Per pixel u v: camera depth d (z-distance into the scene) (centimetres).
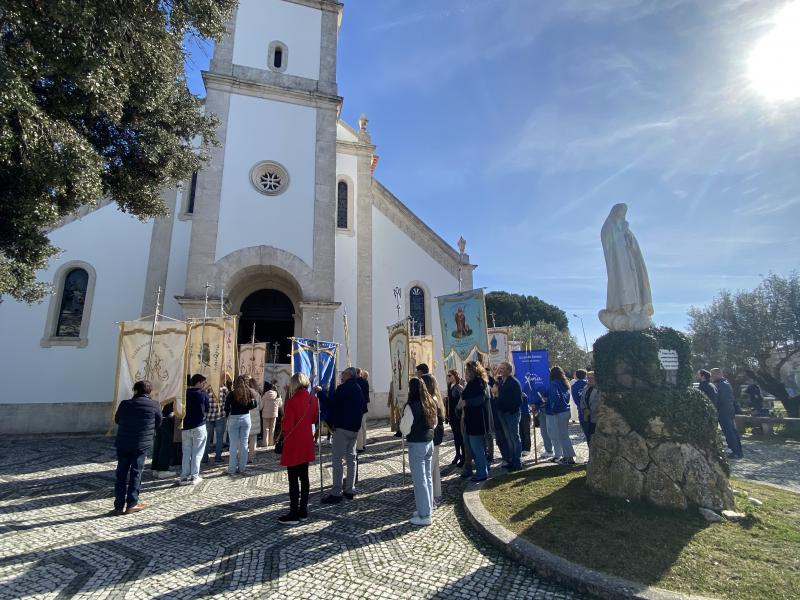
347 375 650
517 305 4488
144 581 363
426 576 365
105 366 1282
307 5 1642
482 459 644
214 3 754
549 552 381
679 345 549
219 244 1333
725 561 354
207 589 349
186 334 850
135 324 865
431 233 1708
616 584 324
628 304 570
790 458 875
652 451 492
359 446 939
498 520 463
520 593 336
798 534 400
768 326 1800
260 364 1184
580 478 592
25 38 483
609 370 552
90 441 1110
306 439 521
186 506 573
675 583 324
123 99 630
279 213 1413
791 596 302
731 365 2033
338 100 1555
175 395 820
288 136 1484
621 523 434
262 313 1566
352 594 339
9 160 490
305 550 424
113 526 497
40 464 835
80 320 1304
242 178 1403
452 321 934
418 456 502
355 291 1569
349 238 1611
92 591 346
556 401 768
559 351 3516
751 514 446
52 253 739
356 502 584
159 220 1397
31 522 511
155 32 645
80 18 493
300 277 1384
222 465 833
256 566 389
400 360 807
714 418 505
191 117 948
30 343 1245
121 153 812
